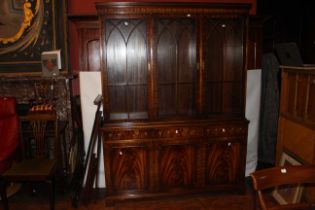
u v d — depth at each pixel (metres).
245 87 2.72
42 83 2.96
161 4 2.43
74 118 3.08
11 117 2.79
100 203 2.76
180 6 2.47
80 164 2.87
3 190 2.43
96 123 2.68
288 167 1.53
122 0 3.01
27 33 2.95
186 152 2.73
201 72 2.63
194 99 2.73
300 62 2.46
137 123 2.61
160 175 2.74
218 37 2.69
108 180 2.67
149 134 2.64
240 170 2.86
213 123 2.70
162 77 2.70
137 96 2.69
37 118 2.69
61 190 2.88
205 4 2.49
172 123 2.65
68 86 2.98
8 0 2.89
